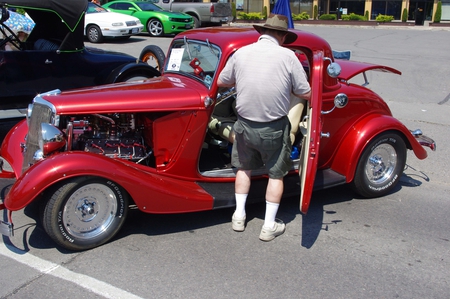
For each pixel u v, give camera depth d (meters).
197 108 4.03
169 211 3.93
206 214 4.54
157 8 19.25
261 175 4.49
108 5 19.19
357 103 4.67
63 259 3.66
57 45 7.03
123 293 3.24
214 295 3.25
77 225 3.69
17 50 6.55
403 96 9.66
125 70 7.07
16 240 3.93
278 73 3.61
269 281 3.44
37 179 3.39
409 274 3.59
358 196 5.09
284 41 4.07
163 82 4.43
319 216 4.57
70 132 3.81
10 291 3.22
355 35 21.91
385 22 30.09
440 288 3.42
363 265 3.70
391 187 5.04
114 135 4.11
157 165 4.14
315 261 3.74
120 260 3.66
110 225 3.83
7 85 6.44
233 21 30.59
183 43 4.73
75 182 3.52
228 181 4.43
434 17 30.28
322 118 4.43
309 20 30.28
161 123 4.00
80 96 3.86
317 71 3.63
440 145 6.80
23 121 4.87
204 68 4.29
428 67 12.86
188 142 4.09
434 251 3.95
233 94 4.38
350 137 4.68
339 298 3.26
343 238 4.13
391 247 3.99
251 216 4.52
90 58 7.11
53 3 6.38
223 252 3.83
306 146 3.71
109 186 3.70
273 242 4.03
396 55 15.01
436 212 4.73
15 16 7.28
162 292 3.27
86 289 3.27
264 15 32.25
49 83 6.82
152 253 3.78
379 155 4.90
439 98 9.58
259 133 3.72
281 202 4.88
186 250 3.85
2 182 4.23
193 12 20.19
